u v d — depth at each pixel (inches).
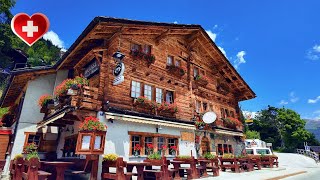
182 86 564.1
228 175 452.8
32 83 533.6
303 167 880.9
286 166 867.4
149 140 442.0
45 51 2506.2
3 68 1419.8
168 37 568.1
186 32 586.2
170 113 499.2
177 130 504.1
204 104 647.1
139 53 469.4
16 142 484.7
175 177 356.5
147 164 319.3
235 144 714.2
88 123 311.1
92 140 303.4
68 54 461.7
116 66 394.6
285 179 449.1
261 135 1978.3
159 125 459.8
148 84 478.9
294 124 1849.2
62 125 465.4
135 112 420.5
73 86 358.3
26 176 265.3
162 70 522.3
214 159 443.8
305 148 1672.0
